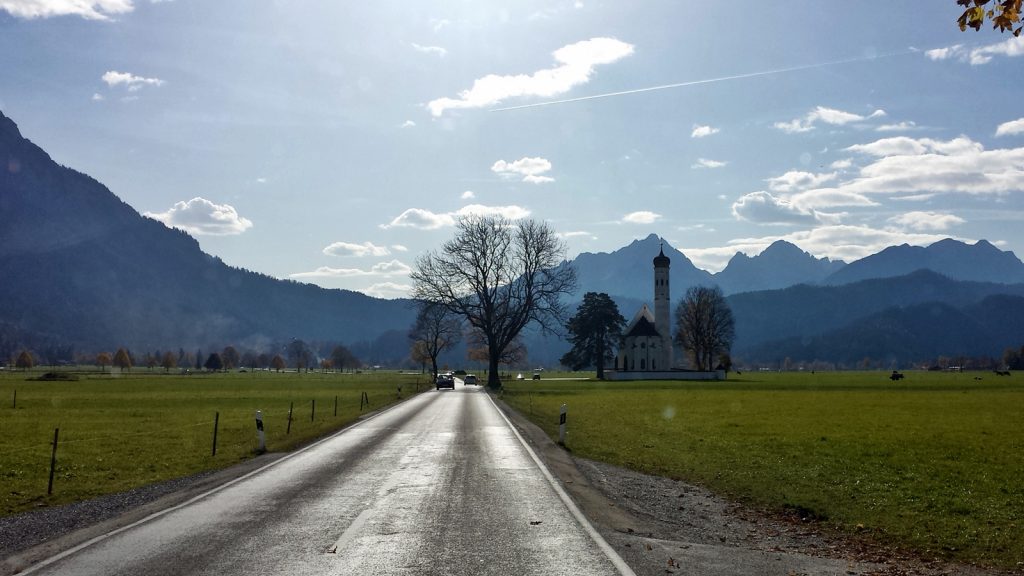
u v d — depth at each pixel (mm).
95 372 173375
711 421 38469
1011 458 23578
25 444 27359
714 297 133375
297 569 9188
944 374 170875
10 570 9289
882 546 12062
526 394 70312
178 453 23969
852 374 181375
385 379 131375
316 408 48656
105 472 19891
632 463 22312
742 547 11281
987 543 12195
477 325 85250
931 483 18453
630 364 151250
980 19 7695
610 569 9281
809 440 28875
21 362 197625
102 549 10328
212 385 96438
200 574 8969
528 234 85188
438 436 27406
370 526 11734
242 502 14039
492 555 9930
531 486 15867
